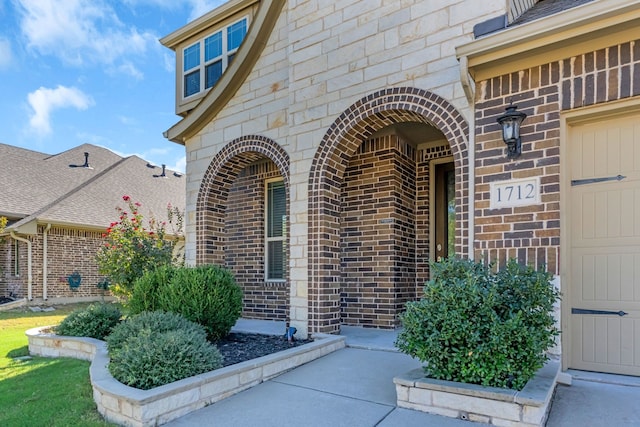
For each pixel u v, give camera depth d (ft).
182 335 13.74
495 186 14.38
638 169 12.69
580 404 11.09
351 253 23.62
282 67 22.88
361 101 18.71
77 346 19.10
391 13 18.15
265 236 28.99
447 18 16.63
